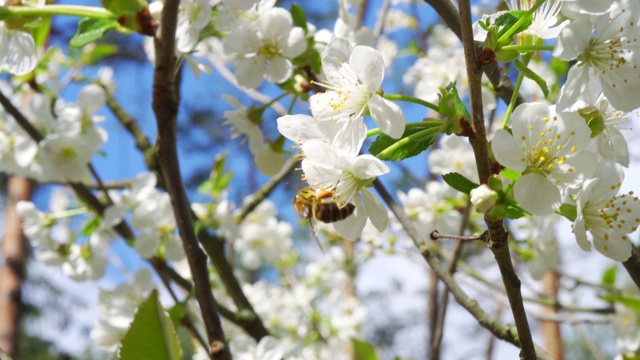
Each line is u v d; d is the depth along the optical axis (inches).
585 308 21.2
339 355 28.7
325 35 15.7
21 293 40.7
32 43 12.7
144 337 9.5
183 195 11.7
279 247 28.8
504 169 10.7
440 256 26.0
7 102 18.4
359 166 10.9
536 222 19.1
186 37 14.3
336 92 11.2
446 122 10.5
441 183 21.5
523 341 10.3
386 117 10.8
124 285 18.0
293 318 29.2
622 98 11.1
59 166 18.6
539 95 19.0
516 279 10.1
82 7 12.4
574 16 11.0
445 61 20.9
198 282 11.5
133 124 21.9
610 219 11.0
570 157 10.6
